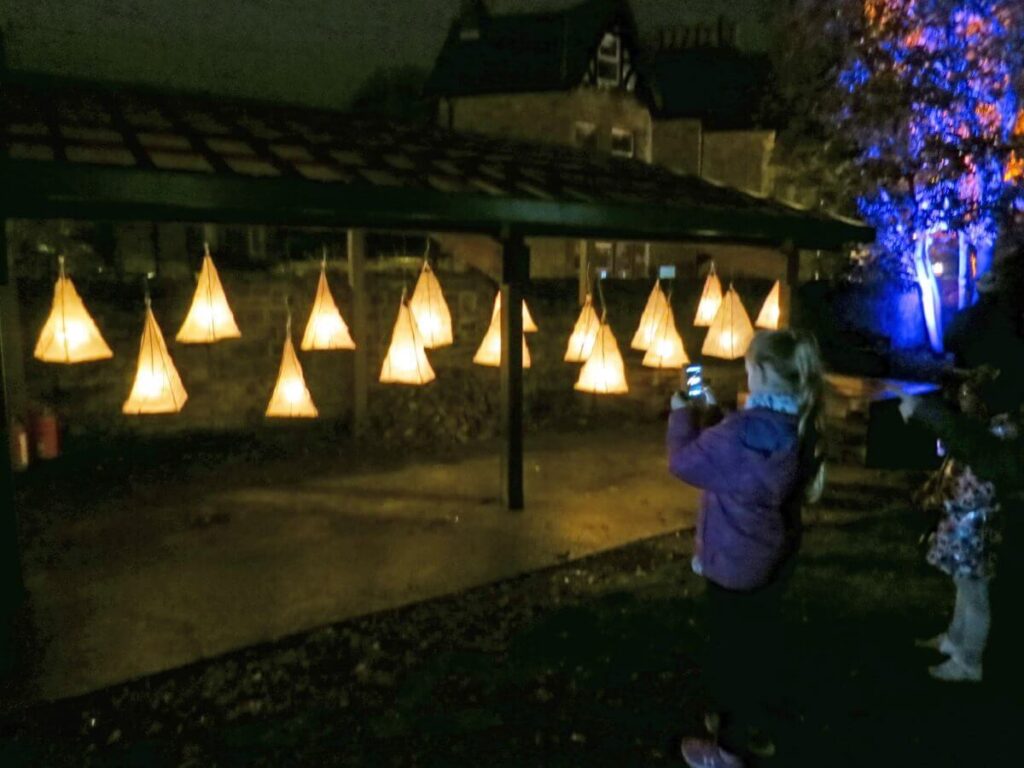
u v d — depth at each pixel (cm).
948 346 1476
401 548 657
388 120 895
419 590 572
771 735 390
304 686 440
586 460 962
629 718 408
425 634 504
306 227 597
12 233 789
